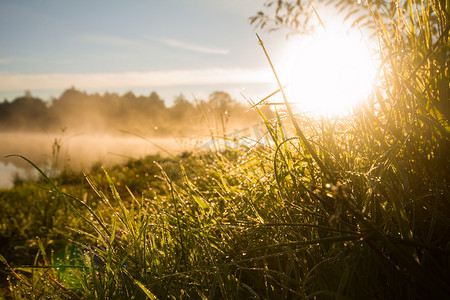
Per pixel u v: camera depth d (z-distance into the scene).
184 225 1.59
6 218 4.76
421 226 1.09
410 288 0.96
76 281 1.59
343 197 0.80
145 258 1.39
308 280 1.07
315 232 1.24
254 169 1.97
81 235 2.80
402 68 1.33
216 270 1.25
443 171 1.18
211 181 2.42
